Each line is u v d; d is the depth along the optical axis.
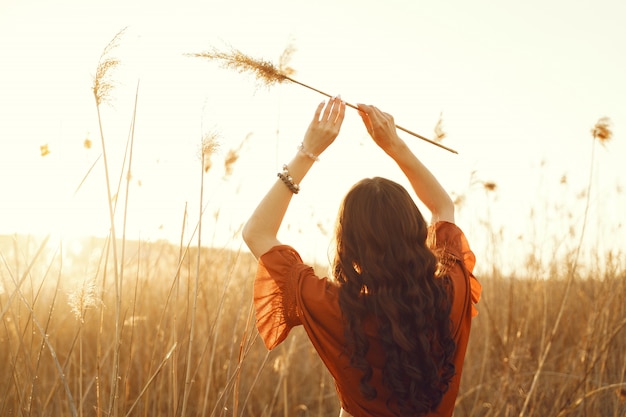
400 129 1.66
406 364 1.28
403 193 1.43
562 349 3.83
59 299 2.80
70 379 3.01
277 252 1.44
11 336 2.61
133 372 3.07
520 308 4.00
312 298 1.39
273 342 1.49
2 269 2.20
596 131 3.05
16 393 2.18
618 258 3.47
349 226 1.40
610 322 3.34
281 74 1.67
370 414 1.40
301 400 3.87
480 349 4.01
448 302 1.41
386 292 1.32
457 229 1.60
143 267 3.15
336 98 1.49
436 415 1.45
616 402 3.07
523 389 3.30
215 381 3.06
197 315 3.36
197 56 1.68
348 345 1.33
